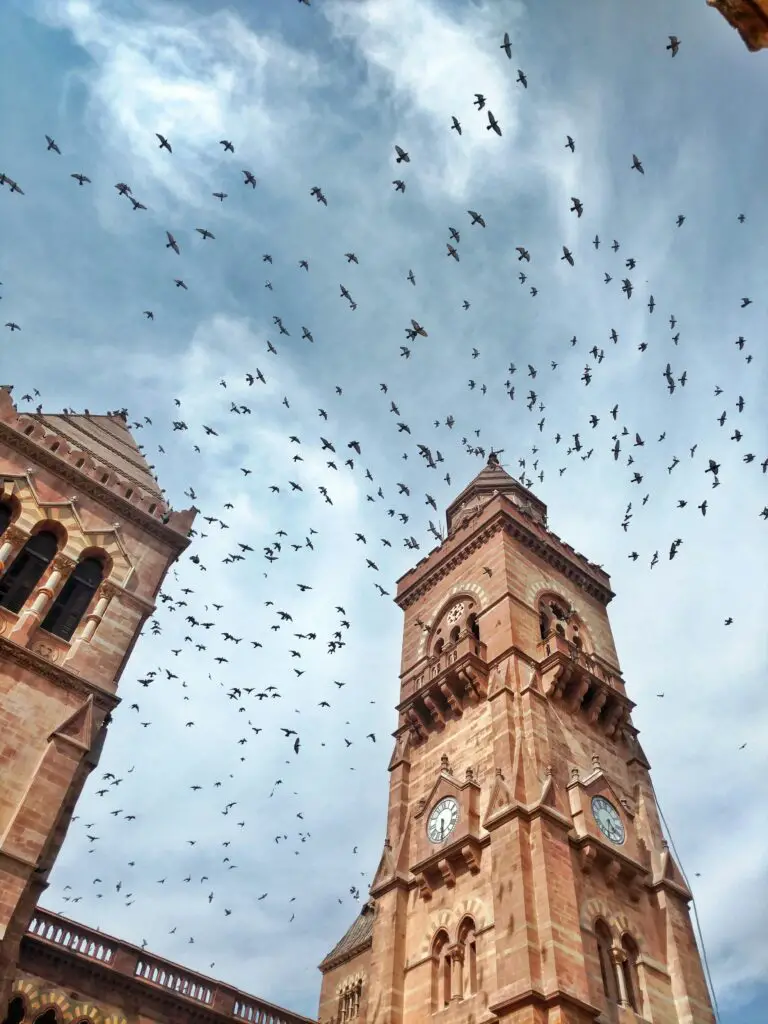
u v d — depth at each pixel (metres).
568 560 51.72
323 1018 51.31
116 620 36.34
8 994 25.89
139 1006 31.83
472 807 36.28
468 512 59.84
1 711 30.66
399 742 45.50
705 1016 31.67
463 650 43.31
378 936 36.25
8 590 35.09
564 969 28.42
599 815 36.09
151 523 40.84
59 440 40.25
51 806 29.06
